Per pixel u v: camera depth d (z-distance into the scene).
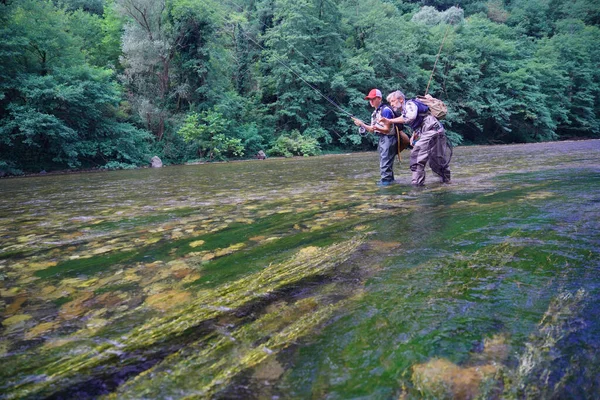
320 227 2.49
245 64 25.58
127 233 2.66
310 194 4.28
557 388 0.78
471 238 1.94
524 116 32.03
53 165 13.97
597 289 1.25
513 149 15.27
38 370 0.96
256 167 11.30
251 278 1.58
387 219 2.58
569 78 36.25
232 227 2.68
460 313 1.12
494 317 1.09
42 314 1.33
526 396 0.76
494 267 1.50
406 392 0.78
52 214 3.72
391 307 1.19
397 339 0.99
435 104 4.51
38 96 12.59
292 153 21.34
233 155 19.31
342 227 2.44
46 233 2.79
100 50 20.75
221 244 2.22
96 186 6.86
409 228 2.26
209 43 20.22
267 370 0.89
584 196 3.06
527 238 1.88
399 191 4.08
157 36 18.88
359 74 24.83
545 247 1.72
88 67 14.49
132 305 1.37
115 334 1.14
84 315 1.30
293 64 23.12
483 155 11.21
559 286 1.29
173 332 1.12
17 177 11.50
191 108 19.53
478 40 32.03
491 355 0.90
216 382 0.86
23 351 1.06
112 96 14.72
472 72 30.33
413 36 29.64
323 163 11.77
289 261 1.78
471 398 0.75
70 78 13.63
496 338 0.97
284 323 1.13
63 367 0.96
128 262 1.95
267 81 25.12
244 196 4.40
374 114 5.04
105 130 14.84
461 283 1.35
